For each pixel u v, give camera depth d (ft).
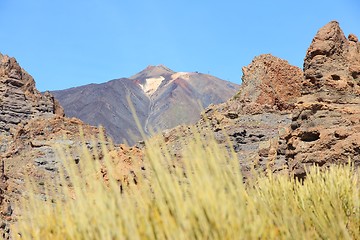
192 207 8.60
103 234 8.64
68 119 263.08
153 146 9.13
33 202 10.07
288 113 215.51
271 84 229.25
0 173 186.80
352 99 106.73
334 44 120.47
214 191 8.78
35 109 332.80
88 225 9.10
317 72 114.32
